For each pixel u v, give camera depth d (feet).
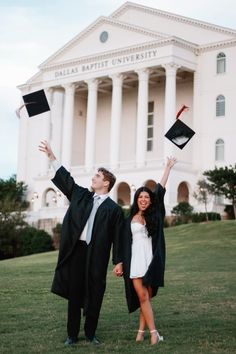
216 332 33.81
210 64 208.23
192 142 208.64
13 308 45.14
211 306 43.37
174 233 127.75
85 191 33.19
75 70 227.81
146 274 31.35
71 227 32.65
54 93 249.75
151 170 199.11
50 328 36.58
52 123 247.91
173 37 201.57
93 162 220.43
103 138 241.76
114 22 218.38
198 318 38.58
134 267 31.83
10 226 168.86
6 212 171.63
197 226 132.26
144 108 207.82
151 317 31.68
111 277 67.87
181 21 215.10
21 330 36.19
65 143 227.81
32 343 32.27
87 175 216.95
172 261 84.89
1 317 40.86
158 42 204.95
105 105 243.19
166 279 62.69
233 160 201.26
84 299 32.48
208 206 180.65
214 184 170.60
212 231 123.24
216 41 207.10
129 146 234.79
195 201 196.75
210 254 93.35
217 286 55.16
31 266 86.17
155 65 205.77
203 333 33.55
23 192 243.81
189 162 204.95
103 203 32.89
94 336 32.83
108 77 219.41
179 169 197.16
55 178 33.30
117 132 214.48
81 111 246.47
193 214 170.30
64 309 44.32
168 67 203.00
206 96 208.03
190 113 216.95
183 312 41.22
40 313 42.47
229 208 179.63
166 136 35.65
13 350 30.63
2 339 33.40
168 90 202.08
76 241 32.37
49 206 216.33
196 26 212.02
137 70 210.38
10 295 53.01
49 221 192.24
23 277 69.87
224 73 205.57
